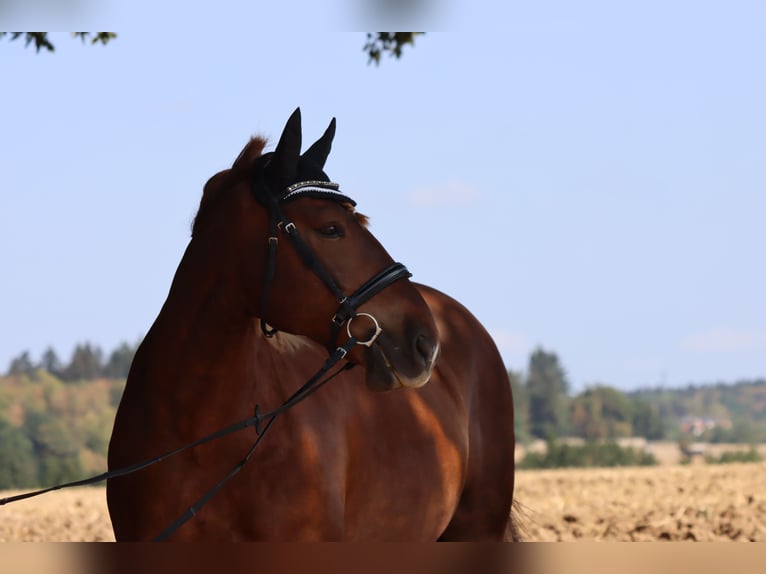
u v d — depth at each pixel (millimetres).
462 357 11250
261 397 8602
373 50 16328
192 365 8406
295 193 8250
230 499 8352
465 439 10641
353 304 8109
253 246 8289
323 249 8180
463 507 11211
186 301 8539
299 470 8469
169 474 8398
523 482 36781
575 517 22203
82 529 22172
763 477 35375
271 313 8312
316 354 9336
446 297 11883
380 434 9336
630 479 36562
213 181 8766
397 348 8125
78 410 174250
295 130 8250
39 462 144625
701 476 36688
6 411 165500
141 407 8625
